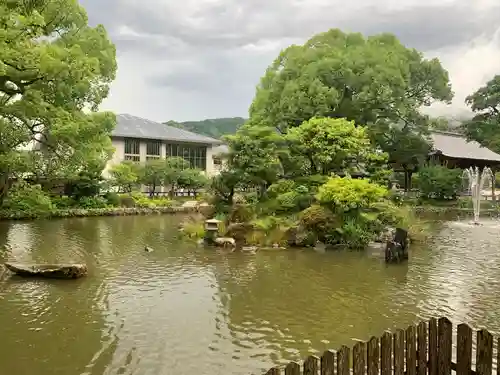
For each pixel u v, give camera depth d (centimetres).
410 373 467
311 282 1090
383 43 3278
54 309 870
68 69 1488
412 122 3378
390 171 2050
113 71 2003
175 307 891
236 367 626
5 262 1266
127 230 2014
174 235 1850
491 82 4650
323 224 1569
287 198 1769
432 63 3475
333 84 2858
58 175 2453
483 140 4575
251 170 1769
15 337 727
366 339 729
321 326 788
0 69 1238
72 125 1697
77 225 2167
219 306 899
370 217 1570
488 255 1431
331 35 3130
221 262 1315
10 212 2275
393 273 1180
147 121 4425
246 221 1691
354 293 991
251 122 2952
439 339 487
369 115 3006
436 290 1011
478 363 462
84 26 1941
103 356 659
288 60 2972
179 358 655
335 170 2009
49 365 628
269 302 927
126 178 3158
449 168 3716
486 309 874
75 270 1094
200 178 3572
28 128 1903
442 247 1582
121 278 1116
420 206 3138
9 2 1466
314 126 1886
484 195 3697
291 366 389
